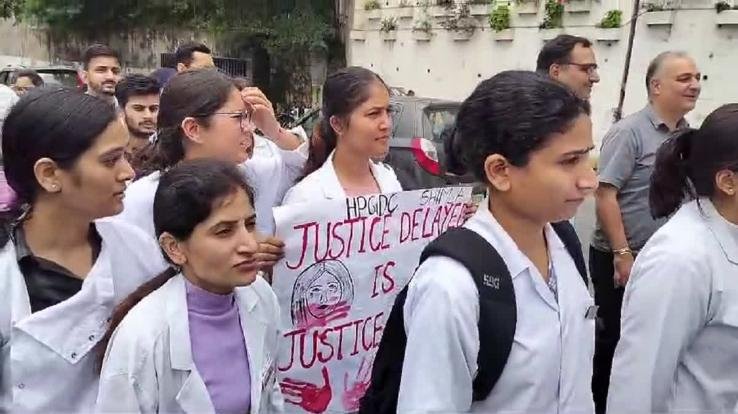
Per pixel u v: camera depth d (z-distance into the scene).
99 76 5.64
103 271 2.02
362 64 18.22
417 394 1.64
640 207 3.63
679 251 1.97
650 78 3.66
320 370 2.62
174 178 1.90
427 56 16.17
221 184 1.87
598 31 12.44
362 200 2.61
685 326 1.96
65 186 1.92
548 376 1.72
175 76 2.70
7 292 1.91
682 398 2.03
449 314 1.63
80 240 2.04
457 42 15.37
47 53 23.17
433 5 15.80
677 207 2.23
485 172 1.73
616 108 11.43
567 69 3.74
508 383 1.69
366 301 2.67
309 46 18.47
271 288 2.27
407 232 2.72
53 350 1.92
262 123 3.15
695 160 2.07
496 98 1.68
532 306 1.72
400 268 2.72
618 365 2.07
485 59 14.78
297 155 3.21
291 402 2.60
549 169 1.65
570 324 1.77
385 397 1.87
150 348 1.84
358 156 2.99
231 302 2.01
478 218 1.77
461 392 1.66
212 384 1.92
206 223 1.86
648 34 11.73
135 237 2.14
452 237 1.72
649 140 3.60
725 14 10.66
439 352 1.63
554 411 1.74
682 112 3.59
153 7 20.41
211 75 2.66
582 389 1.79
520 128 1.63
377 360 1.90
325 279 2.58
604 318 3.71
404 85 16.91
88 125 1.91
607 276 3.74
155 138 2.92
